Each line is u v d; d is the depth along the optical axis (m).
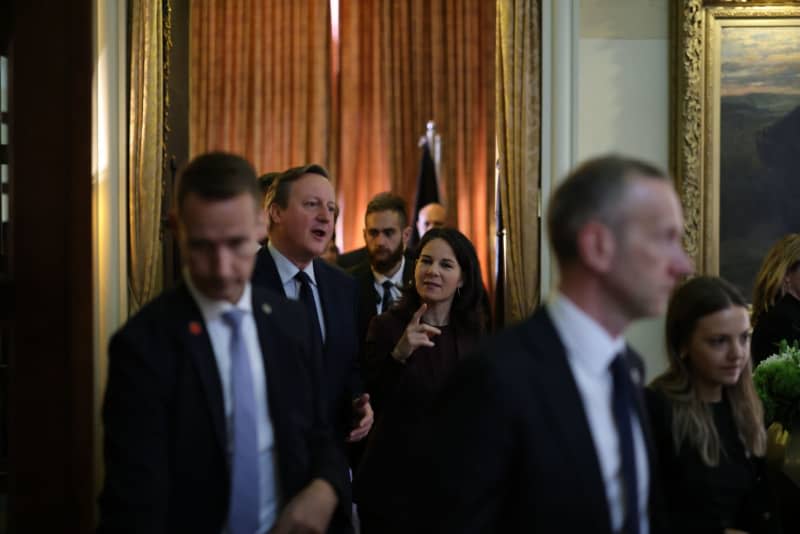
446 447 1.48
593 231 1.52
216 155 1.83
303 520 1.83
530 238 5.25
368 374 3.35
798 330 3.87
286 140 8.07
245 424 1.84
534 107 5.29
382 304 4.75
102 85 4.90
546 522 1.46
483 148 8.06
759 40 5.42
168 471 1.77
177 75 5.80
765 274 4.16
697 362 2.28
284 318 2.04
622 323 1.57
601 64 5.41
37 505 1.74
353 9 8.11
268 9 8.06
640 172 1.54
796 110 5.44
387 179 8.09
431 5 8.08
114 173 4.92
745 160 5.44
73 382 1.75
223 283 1.80
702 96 5.40
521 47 5.29
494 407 1.46
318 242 3.11
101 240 4.86
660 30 5.41
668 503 2.22
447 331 3.34
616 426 1.58
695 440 2.21
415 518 1.57
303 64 8.08
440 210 7.13
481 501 1.46
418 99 8.10
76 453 1.75
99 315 4.83
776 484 2.82
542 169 5.28
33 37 1.74
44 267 1.74
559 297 1.61
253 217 1.81
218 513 1.80
